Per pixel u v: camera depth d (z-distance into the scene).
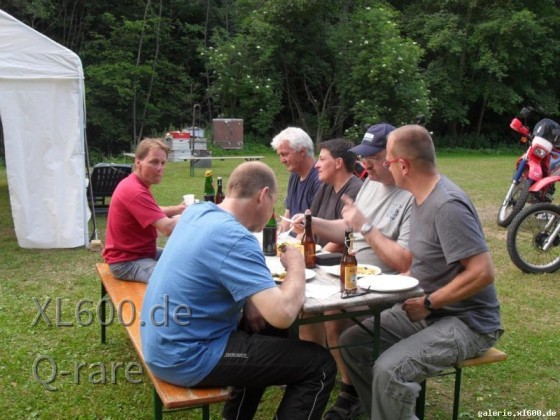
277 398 3.16
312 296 2.36
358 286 2.44
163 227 3.50
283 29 20.12
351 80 20.19
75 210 6.08
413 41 21.75
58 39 21.23
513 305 4.53
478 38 21.70
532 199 6.61
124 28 20.41
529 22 21.06
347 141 3.57
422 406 2.65
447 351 2.45
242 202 2.33
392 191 2.97
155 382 2.28
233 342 2.26
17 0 18.66
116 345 3.76
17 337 3.83
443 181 2.54
